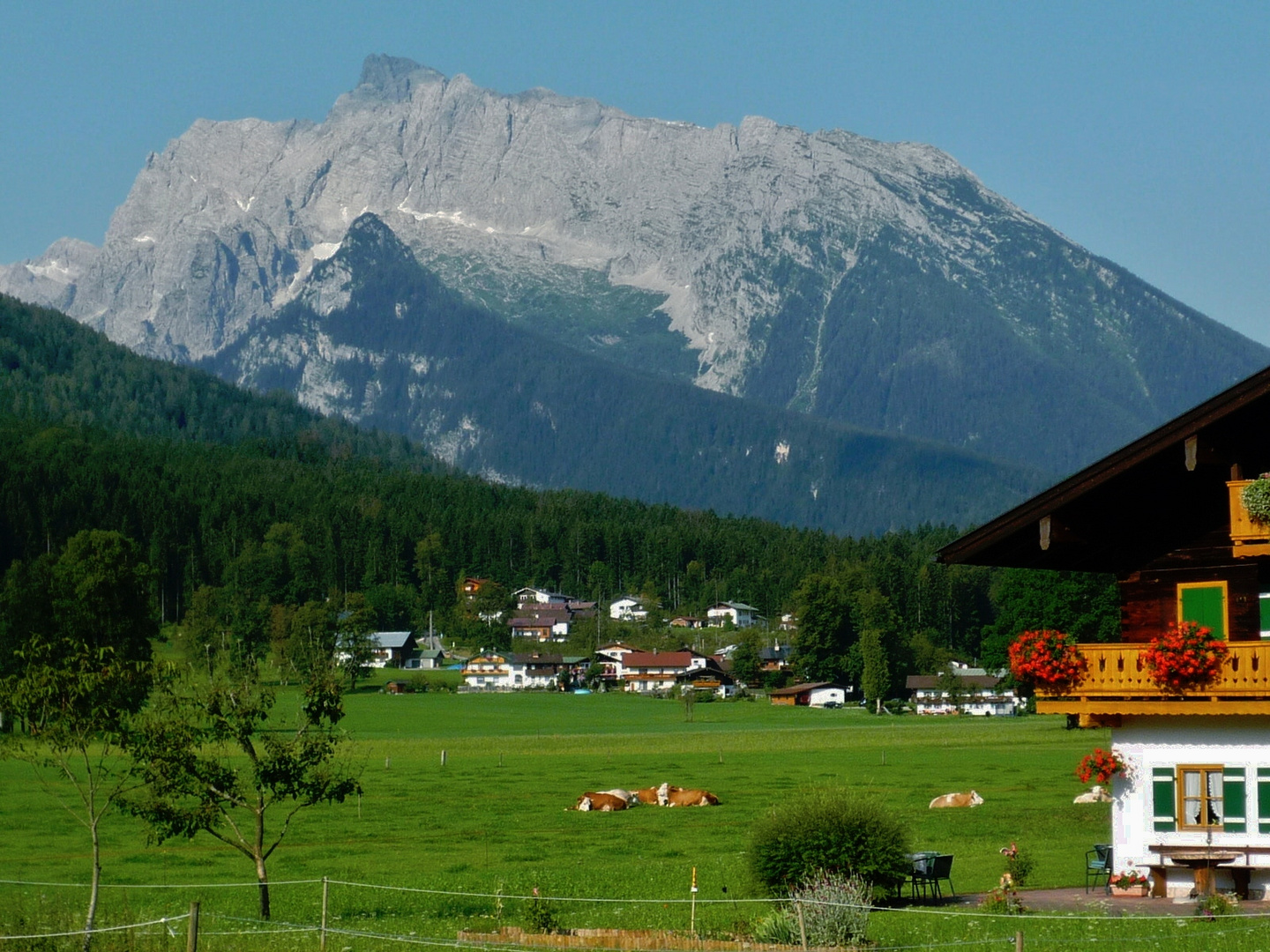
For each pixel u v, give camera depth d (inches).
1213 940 1492.4
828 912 1585.9
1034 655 1893.5
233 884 2210.9
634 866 2504.9
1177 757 1866.4
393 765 4842.5
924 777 4136.3
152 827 1875.0
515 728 7549.2
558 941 1665.8
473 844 2876.5
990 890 2015.3
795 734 6560.0
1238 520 1774.1
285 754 1900.8
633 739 6363.2
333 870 2519.7
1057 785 3796.8
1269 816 1804.9
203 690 1902.1
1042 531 1888.5
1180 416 1774.1
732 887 2112.5
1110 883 1903.3
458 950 1606.8
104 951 1496.1
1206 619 1879.9
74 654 1803.6
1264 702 1764.3
